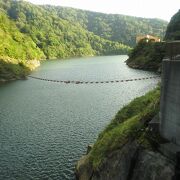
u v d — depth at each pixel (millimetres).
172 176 22516
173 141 24266
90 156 34125
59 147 51406
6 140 55719
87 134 57375
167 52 25078
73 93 100000
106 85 112562
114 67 184750
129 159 26844
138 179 25156
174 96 23875
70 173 42500
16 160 47062
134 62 180625
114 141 30422
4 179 41375
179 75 23203
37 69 182500
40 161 46469
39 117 71000
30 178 41562
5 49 173750
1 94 102562
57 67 195625
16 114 74625
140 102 39094
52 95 97750
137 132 28281
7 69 145125
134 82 116375
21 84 123375
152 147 25547
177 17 178625
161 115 25875
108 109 76188
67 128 61562
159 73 139375
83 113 73188
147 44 187125
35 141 54688
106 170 29141
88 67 191750
